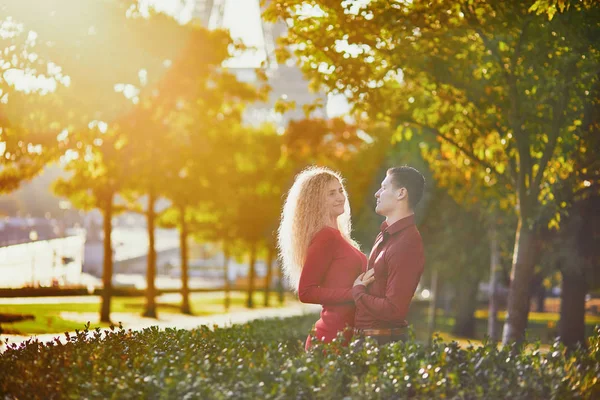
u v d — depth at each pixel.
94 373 4.79
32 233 85.69
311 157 33.78
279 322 13.29
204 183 32.31
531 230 11.91
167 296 57.28
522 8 9.84
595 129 11.45
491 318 24.44
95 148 22.55
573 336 19.91
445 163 16.06
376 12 10.52
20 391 5.19
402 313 5.15
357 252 5.66
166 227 39.44
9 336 16.52
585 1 9.55
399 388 4.25
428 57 11.09
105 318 27.27
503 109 11.34
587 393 4.43
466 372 4.51
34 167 20.28
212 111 28.12
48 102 18.81
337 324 5.44
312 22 11.25
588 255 18.02
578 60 10.22
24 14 16.84
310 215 5.67
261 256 55.41
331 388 4.26
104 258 27.91
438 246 34.06
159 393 4.28
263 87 12.80
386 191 5.41
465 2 10.21
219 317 33.16
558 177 12.20
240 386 4.29
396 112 12.73
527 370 4.50
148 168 26.77
